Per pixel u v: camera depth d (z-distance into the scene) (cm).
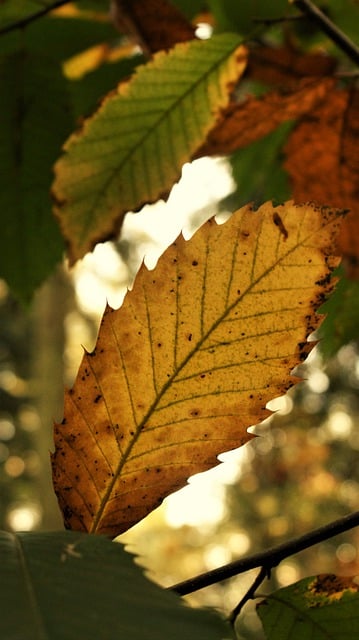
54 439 44
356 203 69
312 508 635
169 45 73
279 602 47
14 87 81
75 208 67
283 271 42
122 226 67
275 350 43
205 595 450
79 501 44
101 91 87
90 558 34
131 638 28
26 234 85
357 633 47
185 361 43
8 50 81
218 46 64
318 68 74
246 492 654
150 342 43
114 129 66
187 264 43
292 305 42
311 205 42
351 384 604
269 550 43
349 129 68
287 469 613
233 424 43
